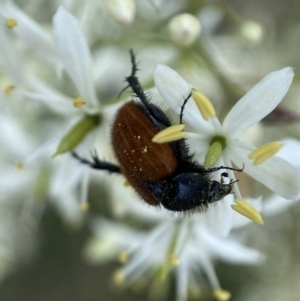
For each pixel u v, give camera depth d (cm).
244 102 6
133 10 7
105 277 12
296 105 8
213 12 8
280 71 6
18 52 8
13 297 12
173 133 6
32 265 12
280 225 10
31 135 9
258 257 8
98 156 7
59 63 7
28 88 7
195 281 9
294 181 6
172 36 7
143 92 7
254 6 10
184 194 6
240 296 11
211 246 8
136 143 6
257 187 8
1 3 7
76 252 12
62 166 8
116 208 8
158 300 11
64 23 7
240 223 7
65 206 9
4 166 9
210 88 8
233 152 7
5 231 11
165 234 8
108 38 8
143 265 9
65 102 7
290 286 10
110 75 8
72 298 12
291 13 10
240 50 9
